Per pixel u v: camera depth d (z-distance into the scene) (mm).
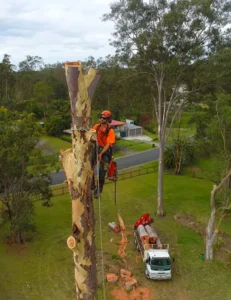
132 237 24625
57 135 58469
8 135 19953
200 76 25000
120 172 40469
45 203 23609
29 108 65062
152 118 65125
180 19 22375
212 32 23391
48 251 22344
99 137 6648
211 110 28172
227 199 24656
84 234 6336
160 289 18844
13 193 21391
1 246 22562
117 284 19031
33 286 18750
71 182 6191
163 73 25922
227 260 21828
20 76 77312
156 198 32250
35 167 22031
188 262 21578
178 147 41062
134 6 23016
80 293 6625
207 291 18766
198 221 27547
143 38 23375
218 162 25406
